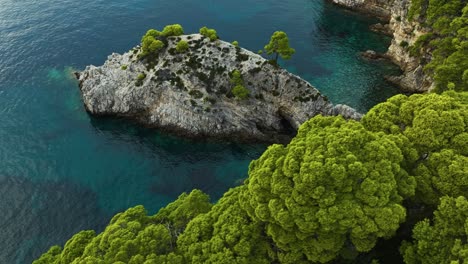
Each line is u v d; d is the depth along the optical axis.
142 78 83.50
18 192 69.38
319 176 34.78
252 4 130.50
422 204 41.75
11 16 115.00
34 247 61.16
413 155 40.25
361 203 35.25
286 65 104.81
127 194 70.44
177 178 73.62
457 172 37.44
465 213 34.91
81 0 125.12
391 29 118.06
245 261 36.62
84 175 73.50
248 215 39.38
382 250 40.44
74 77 95.56
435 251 35.06
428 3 93.06
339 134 38.34
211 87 81.88
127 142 80.88
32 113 86.06
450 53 83.56
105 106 85.50
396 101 46.44
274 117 83.81
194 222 41.22
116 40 108.56
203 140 81.31
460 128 40.22
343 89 96.06
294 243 36.81
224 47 84.06
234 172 74.94
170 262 36.72
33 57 101.00
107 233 40.00
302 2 134.75
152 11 121.75
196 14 122.25
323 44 113.88
